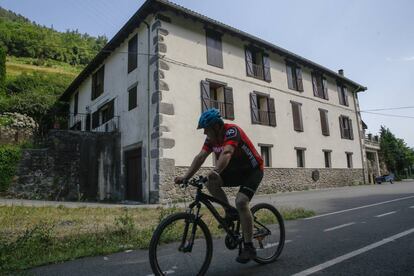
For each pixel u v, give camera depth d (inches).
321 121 872.9
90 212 339.3
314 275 122.0
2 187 516.4
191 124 555.8
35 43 2704.2
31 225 256.4
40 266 151.2
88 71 838.5
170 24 566.9
